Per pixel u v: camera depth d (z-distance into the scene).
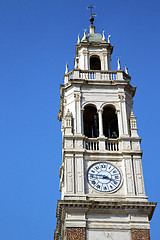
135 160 61.06
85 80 66.69
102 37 74.06
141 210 57.09
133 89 67.62
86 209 56.81
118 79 67.12
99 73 67.88
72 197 57.78
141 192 58.75
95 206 57.06
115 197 58.47
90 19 78.19
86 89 66.38
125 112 64.75
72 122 63.81
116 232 55.94
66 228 55.59
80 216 56.53
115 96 66.12
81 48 71.88
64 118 66.12
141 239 55.28
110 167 60.69
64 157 61.09
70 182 58.94
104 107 65.88
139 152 61.47
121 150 61.50
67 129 62.81
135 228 55.97
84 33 73.44
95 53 71.75
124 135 62.75
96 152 61.31
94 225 56.16
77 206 56.88
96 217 56.69
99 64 73.69
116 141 62.72
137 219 56.66
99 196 58.44
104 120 67.81
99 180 59.72
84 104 65.31
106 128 67.44
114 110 66.25
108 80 66.88
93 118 67.88
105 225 56.22
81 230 55.62
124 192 59.06
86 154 61.25
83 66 70.00
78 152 60.97
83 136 62.19
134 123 63.81
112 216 56.91
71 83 66.50
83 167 60.22
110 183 59.62
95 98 65.81
